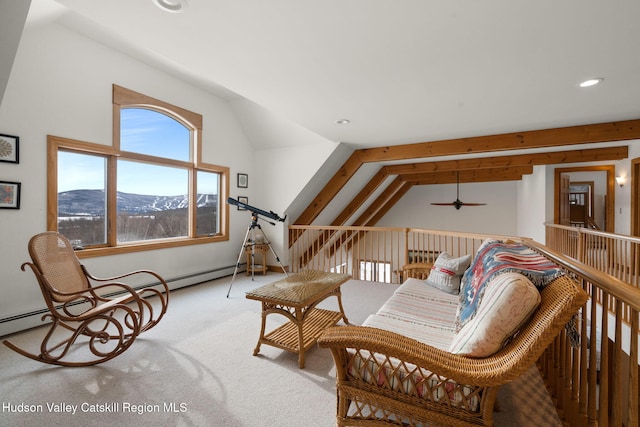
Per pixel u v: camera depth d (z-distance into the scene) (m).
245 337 2.56
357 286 4.23
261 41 1.79
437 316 2.01
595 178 7.54
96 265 3.17
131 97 3.44
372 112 3.04
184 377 1.96
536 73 2.15
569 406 1.48
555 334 1.04
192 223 4.33
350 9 1.49
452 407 1.20
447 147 4.18
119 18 1.57
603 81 2.27
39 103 2.71
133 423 1.54
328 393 1.80
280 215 5.09
